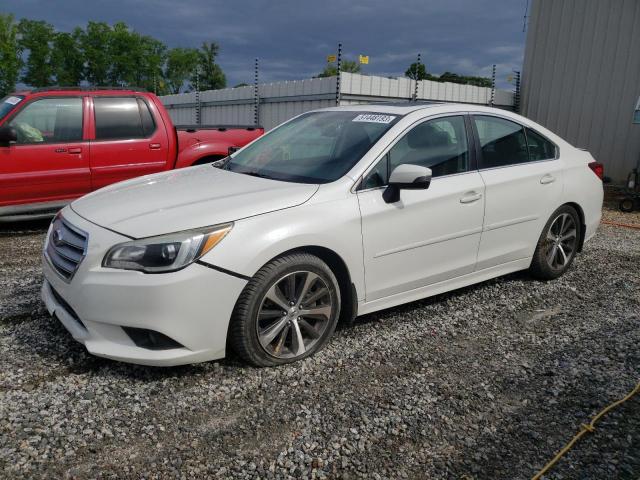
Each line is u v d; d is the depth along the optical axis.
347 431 2.65
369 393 3.00
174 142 7.25
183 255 2.81
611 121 12.18
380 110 4.16
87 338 2.96
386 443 2.58
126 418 2.68
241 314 3.00
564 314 4.26
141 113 7.01
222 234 2.92
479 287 4.80
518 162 4.52
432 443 2.59
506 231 4.38
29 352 3.29
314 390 3.01
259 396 2.92
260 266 2.98
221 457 2.43
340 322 3.92
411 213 3.65
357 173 3.49
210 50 71.50
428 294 3.99
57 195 6.51
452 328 3.92
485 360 3.45
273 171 3.82
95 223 3.06
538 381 3.20
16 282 4.57
